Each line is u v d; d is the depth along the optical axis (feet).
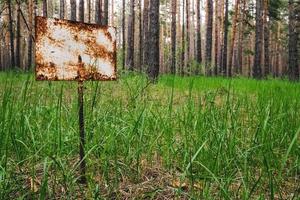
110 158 9.42
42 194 6.79
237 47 108.17
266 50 73.72
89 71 8.36
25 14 93.30
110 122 10.53
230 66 69.92
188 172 9.36
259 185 8.83
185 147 10.14
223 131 9.56
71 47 8.11
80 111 8.45
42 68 7.73
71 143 9.95
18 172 8.67
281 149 10.88
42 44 7.73
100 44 8.53
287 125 11.44
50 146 9.07
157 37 35.37
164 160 9.93
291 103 14.38
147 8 77.61
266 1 75.41
